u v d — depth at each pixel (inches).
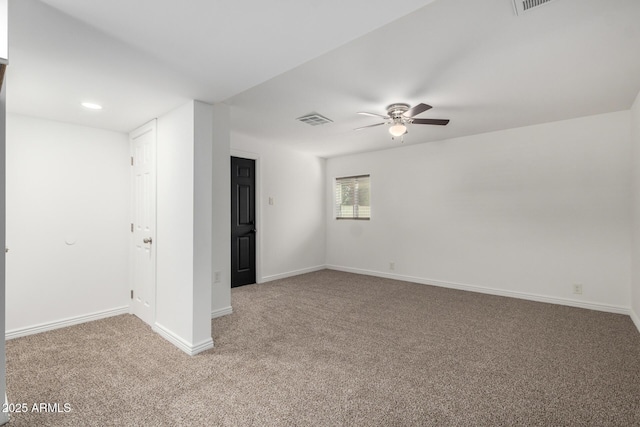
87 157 122.0
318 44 63.9
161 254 108.2
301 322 121.8
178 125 100.0
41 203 111.5
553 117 140.3
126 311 132.0
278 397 71.9
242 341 103.3
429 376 81.6
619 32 72.7
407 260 197.8
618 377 81.0
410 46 78.7
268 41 62.6
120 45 63.5
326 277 207.9
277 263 201.5
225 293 130.6
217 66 73.0
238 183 181.6
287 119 141.2
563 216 146.1
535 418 64.9
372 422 63.5
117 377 80.1
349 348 98.3
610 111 132.7
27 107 100.0
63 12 52.2
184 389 74.9
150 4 50.4
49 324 112.1
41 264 111.2
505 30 71.9
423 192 190.7
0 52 44.7
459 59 85.7
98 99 93.2
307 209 223.1
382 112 129.6
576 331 112.7
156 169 111.0
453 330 113.8
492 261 166.1
